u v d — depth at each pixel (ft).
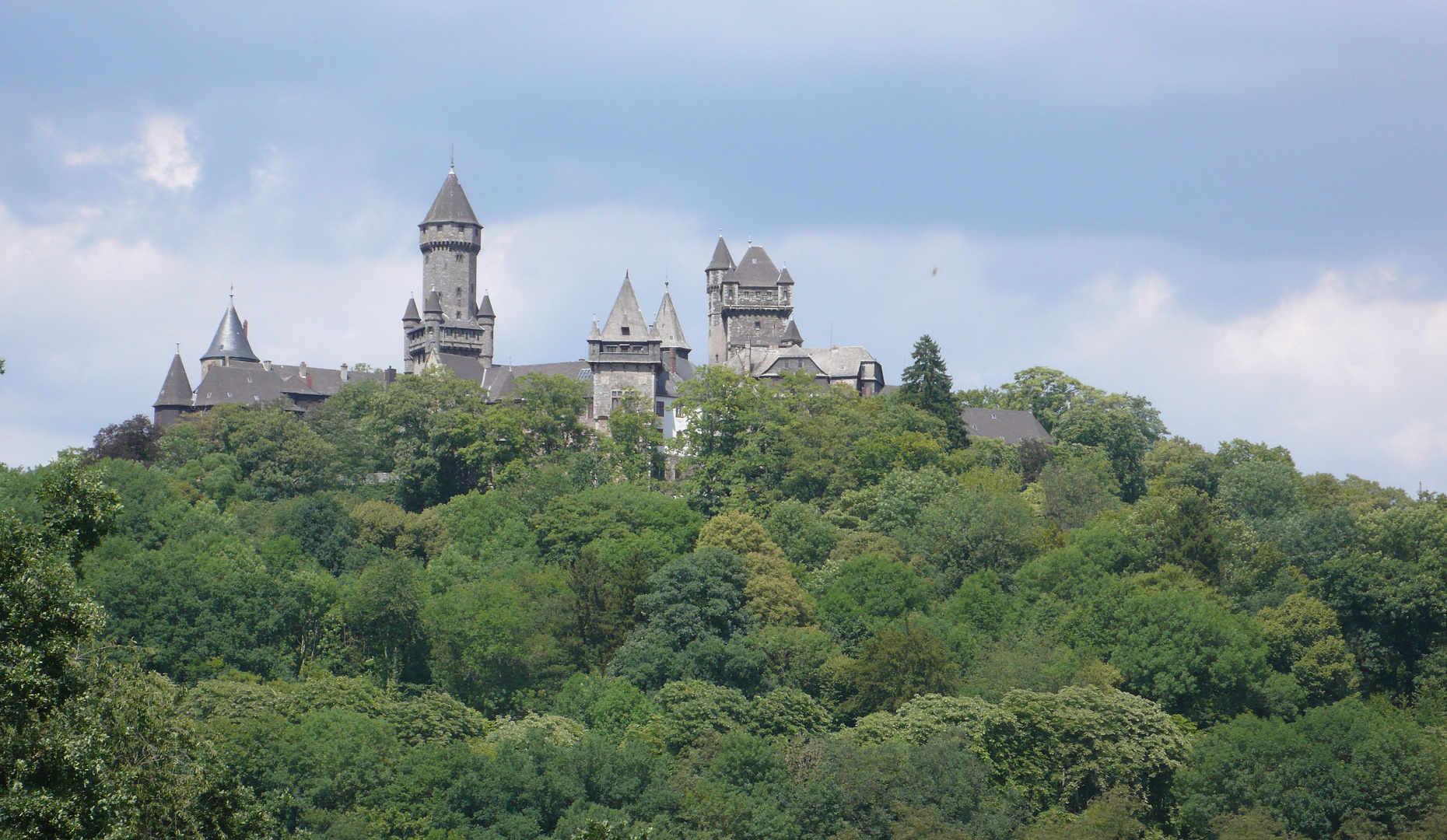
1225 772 352.69
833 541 527.40
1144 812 354.95
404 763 342.44
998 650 423.23
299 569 505.25
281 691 392.06
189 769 173.68
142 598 439.22
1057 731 362.12
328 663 447.83
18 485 456.86
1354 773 345.92
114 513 168.45
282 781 322.75
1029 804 350.64
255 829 176.96
